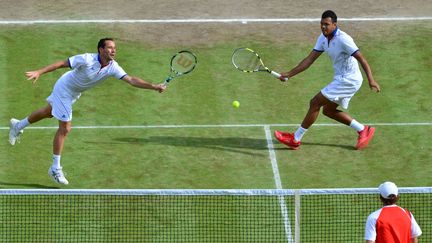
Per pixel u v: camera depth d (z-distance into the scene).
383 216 29.25
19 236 34.47
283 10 52.91
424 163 40.25
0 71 47.19
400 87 46.41
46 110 38.28
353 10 52.91
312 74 47.66
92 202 36.81
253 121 43.81
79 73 36.91
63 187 38.12
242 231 34.94
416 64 48.25
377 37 50.41
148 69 47.66
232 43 49.94
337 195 37.28
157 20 51.78
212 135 42.59
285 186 38.47
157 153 40.94
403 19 52.03
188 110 44.59
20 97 45.28
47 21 51.41
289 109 44.84
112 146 41.47
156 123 43.53
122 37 50.19
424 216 35.94
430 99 45.47
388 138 42.25
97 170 39.50
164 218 35.78
